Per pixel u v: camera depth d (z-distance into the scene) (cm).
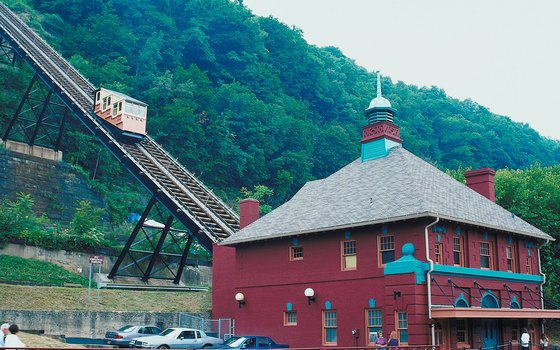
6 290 3516
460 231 2822
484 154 15350
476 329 2756
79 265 4944
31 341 2573
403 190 2842
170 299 4134
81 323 3344
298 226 3055
